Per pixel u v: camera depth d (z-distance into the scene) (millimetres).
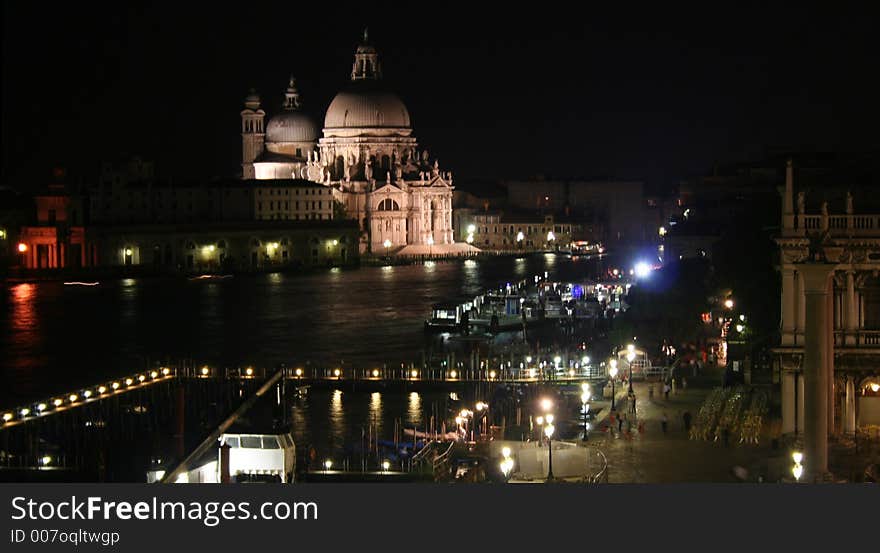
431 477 139000
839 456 134750
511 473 132000
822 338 118938
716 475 134875
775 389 156625
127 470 154250
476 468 141750
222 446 129125
